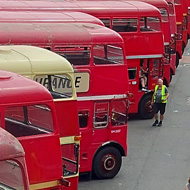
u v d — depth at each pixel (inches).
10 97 629.3
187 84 1786.4
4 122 628.1
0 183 484.1
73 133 777.6
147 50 1366.9
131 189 918.4
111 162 953.5
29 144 653.3
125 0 1451.8
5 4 1120.2
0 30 840.3
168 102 1541.6
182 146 1162.0
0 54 733.9
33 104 645.3
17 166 492.1
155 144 1168.8
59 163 672.4
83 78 908.6
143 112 1369.3
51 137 666.8
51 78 749.3
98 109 928.9
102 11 1295.5
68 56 892.0
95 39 914.1
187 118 1389.0
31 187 655.1
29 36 852.0
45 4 1181.7
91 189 908.6
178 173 1000.9
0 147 478.0
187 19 2347.4
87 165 930.7
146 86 1378.0
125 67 952.9
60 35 880.9
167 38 1589.6
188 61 2206.0
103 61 928.9
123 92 951.6
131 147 1140.5
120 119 956.0
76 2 1293.1
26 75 721.0
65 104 770.2
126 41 1341.0
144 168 1020.5
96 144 933.8
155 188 925.8
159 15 1381.6
